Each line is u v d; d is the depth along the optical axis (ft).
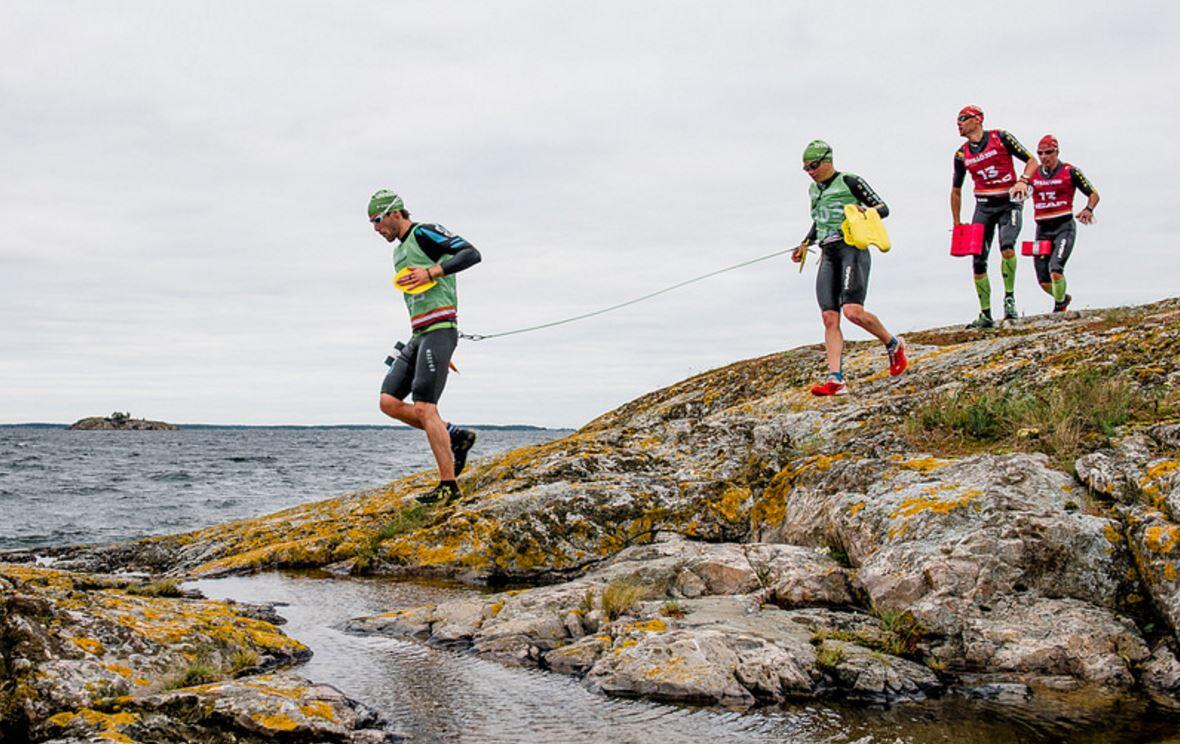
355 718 13.51
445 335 23.43
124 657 15.21
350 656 17.39
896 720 13.78
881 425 28.35
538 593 20.18
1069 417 22.94
